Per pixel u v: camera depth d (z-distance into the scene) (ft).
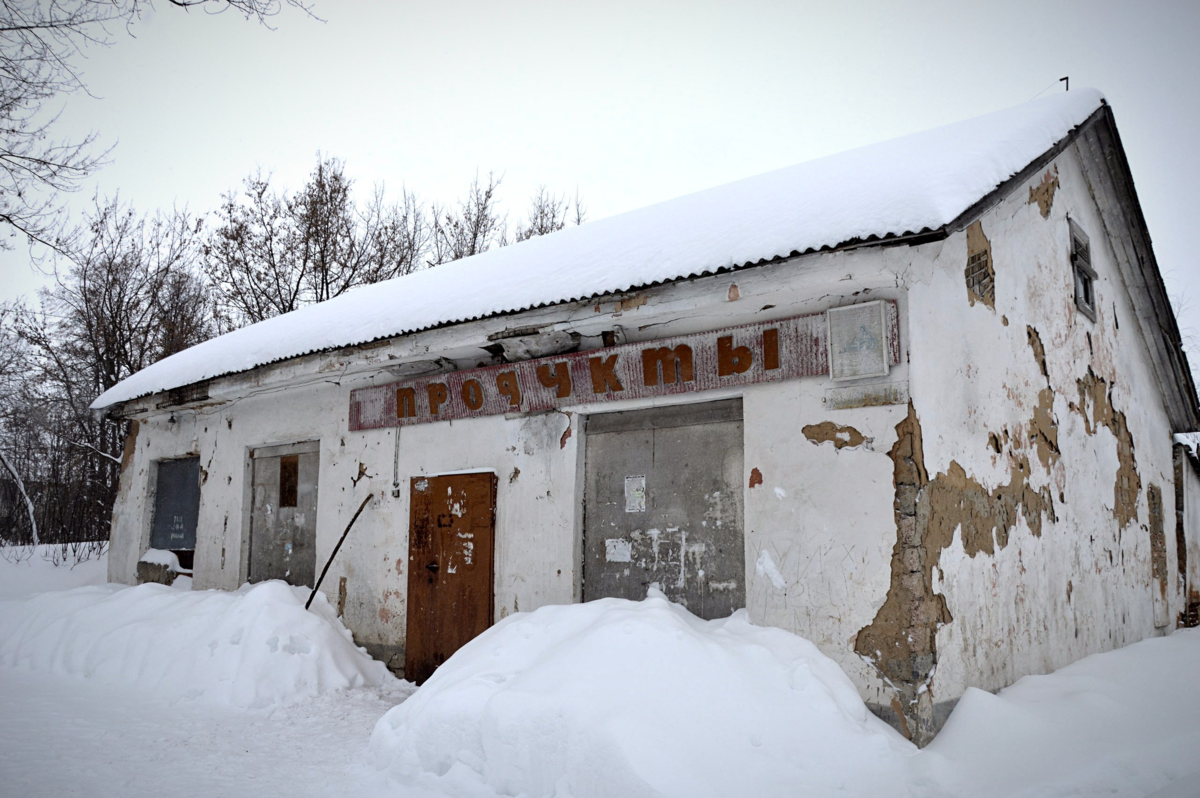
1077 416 22.76
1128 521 25.80
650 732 12.11
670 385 18.35
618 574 19.33
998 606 16.88
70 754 15.37
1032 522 19.08
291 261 66.85
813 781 11.81
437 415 23.07
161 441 33.50
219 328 65.26
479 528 21.50
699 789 11.36
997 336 18.51
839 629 15.11
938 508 15.15
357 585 24.35
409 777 14.01
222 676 20.65
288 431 27.53
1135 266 27.12
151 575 32.53
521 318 19.39
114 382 60.29
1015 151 17.52
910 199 14.46
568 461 20.25
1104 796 11.53
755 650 14.23
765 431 16.83
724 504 17.90
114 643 23.04
